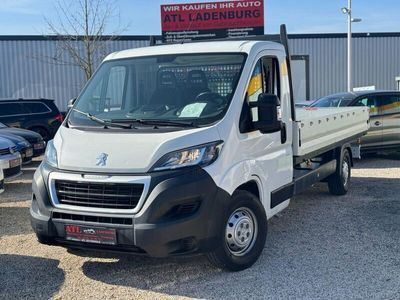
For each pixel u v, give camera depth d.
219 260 4.98
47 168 5.01
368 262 5.42
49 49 26.30
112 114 5.43
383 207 7.80
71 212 4.74
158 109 5.31
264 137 5.58
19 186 10.45
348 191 9.06
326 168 7.93
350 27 27.22
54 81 26.50
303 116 7.62
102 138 4.96
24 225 7.30
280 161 5.98
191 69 5.48
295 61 29.66
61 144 5.10
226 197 4.82
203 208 4.61
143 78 5.65
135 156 4.64
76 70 26.50
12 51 26.16
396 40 30.73
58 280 5.13
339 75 30.17
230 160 4.93
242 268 5.20
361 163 12.45
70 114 5.61
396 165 12.00
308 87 29.92
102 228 4.59
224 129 4.92
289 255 5.69
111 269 5.39
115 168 4.63
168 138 4.70
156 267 5.41
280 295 4.63
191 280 5.04
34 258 5.80
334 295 4.61
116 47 26.23
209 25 14.48
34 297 4.73
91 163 4.75
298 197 8.66
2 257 5.87
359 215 7.36
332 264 5.38
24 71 26.31
